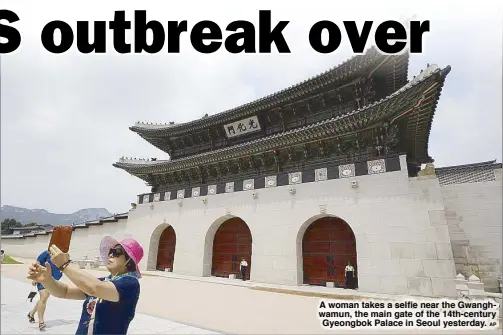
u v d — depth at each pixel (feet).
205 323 36.88
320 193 68.28
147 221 101.81
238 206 80.74
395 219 57.98
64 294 12.86
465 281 51.24
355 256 64.39
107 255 14.39
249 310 44.70
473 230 57.26
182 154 115.14
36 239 172.86
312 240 70.64
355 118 64.59
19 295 54.65
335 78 76.48
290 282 66.74
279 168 81.20
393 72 73.20
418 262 53.93
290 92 83.76
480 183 58.90
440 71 50.60
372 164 63.57
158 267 98.53
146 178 112.88
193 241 87.35
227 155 87.35
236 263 81.82
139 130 114.01
